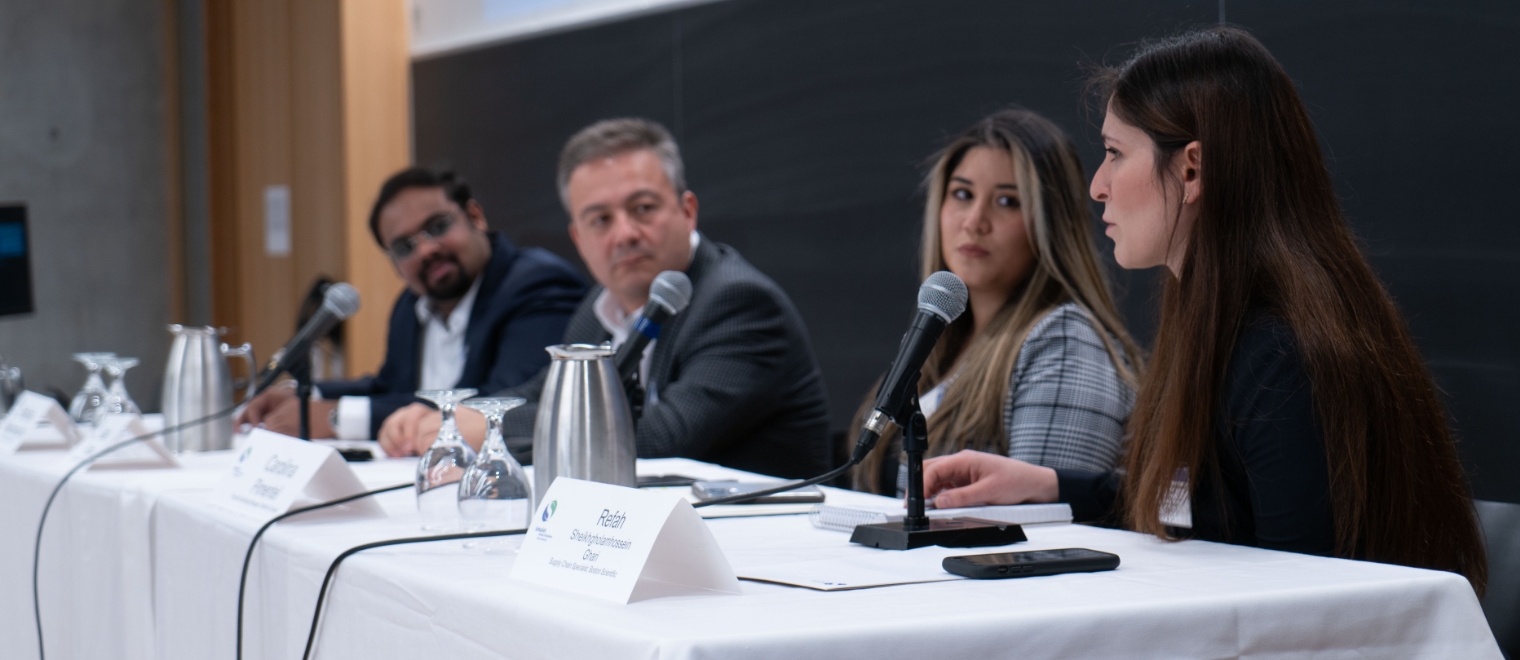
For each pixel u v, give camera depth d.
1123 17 3.21
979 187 2.25
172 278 6.71
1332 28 2.82
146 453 2.21
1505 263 2.56
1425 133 2.67
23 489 2.26
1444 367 2.65
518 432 2.67
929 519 1.51
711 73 4.44
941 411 2.21
